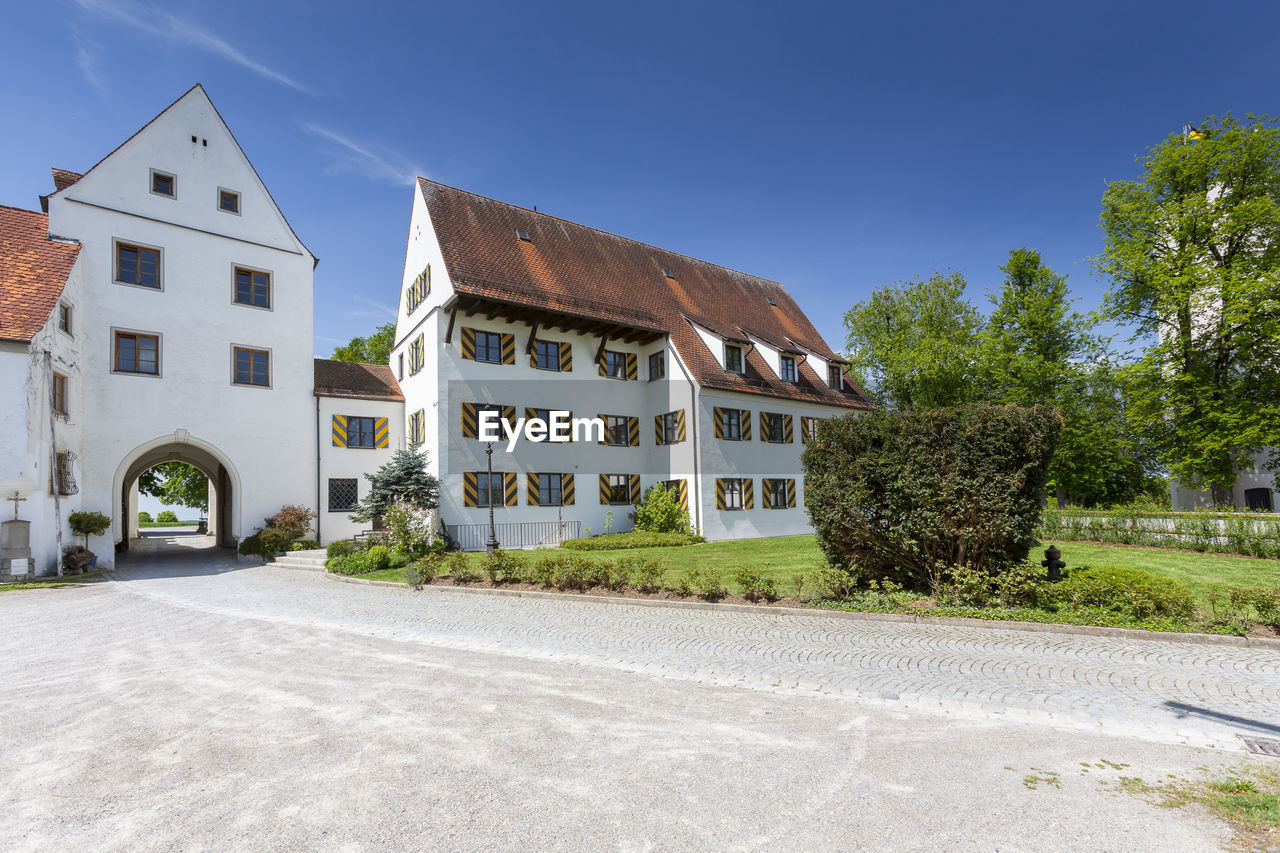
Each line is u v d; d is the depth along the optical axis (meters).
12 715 5.63
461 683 6.55
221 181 21.38
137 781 4.25
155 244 19.92
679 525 23.88
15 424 15.02
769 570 14.56
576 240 28.05
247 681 6.64
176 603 11.88
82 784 4.22
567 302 23.58
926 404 34.03
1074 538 19.55
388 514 18.31
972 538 9.80
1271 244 24.12
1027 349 33.72
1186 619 8.80
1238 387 24.34
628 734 5.09
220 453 20.58
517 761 4.55
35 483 15.43
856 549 10.96
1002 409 9.98
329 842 3.46
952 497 9.85
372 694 6.16
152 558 22.12
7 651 8.16
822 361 30.23
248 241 21.66
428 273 23.20
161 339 19.77
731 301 32.00
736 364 26.34
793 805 3.88
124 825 3.67
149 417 19.36
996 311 34.66
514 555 13.84
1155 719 5.52
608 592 11.84
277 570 17.78
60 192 18.42
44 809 3.88
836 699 6.05
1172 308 24.78
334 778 4.27
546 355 24.09
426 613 10.59
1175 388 25.33
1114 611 9.17
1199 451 24.64
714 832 3.54
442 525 20.86
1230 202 24.53
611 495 25.11
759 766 4.46
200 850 3.39
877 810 3.81
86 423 18.28
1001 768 4.45
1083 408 32.16
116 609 11.27
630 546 21.28
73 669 7.21
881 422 10.59
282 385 21.94
